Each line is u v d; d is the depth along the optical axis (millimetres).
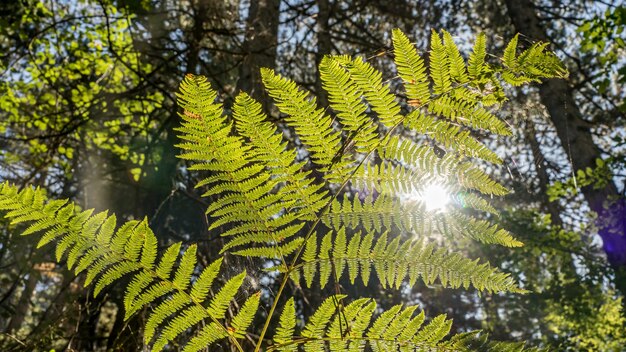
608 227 7387
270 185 1249
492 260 8320
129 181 8172
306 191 1263
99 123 8438
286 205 1263
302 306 5504
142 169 6980
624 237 7336
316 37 7945
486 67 1253
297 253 1259
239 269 3492
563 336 8477
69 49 8578
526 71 1236
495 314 9242
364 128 1267
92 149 9016
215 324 1198
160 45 7613
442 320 1187
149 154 7488
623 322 7828
